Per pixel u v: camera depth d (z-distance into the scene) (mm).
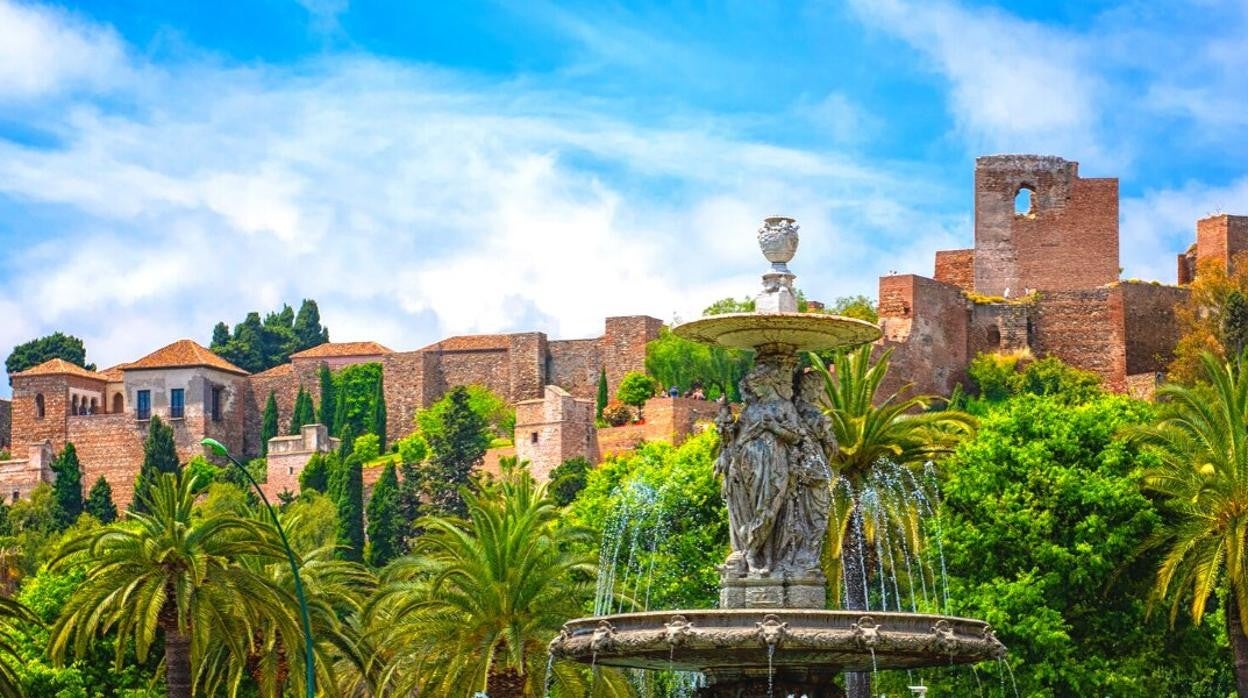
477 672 66250
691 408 192500
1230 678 90750
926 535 78062
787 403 39875
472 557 67625
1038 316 185375
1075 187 193750
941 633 37156
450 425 197000
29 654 94125
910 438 71562
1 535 192625
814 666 38875
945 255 196125
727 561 39562
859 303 188875
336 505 189125
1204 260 183000
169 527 69875
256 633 76562
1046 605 77938
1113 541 77312
